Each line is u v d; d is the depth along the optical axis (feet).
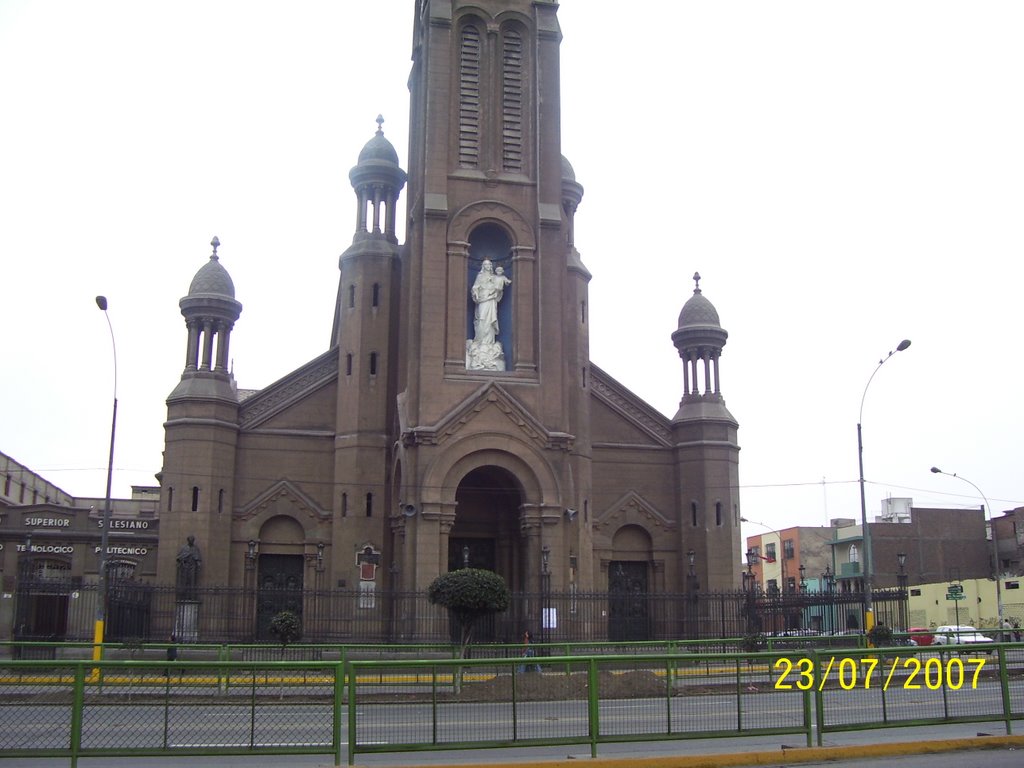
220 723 58.49
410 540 159.74
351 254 188.34
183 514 173.47
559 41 184.65
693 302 205.26
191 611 166.40
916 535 334.03
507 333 176.55
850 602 178.60
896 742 61.93
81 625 211.41
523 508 164.14
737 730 60.85
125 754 53.67
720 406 198.59
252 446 182.29
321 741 59.31
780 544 387.55
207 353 182.39
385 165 194.18
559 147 180.34
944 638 187.11
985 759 58.29
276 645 113.70
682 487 195.11
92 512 242.37
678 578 192.85
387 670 74.08
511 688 60.90
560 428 168.04
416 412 164.66
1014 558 324.60
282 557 181.57
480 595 134.62
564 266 176.45
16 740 57.72
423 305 167.94
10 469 287.28
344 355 184.96
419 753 62.03
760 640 139.03
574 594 155.22
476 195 174.81
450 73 178.70
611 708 65.92
